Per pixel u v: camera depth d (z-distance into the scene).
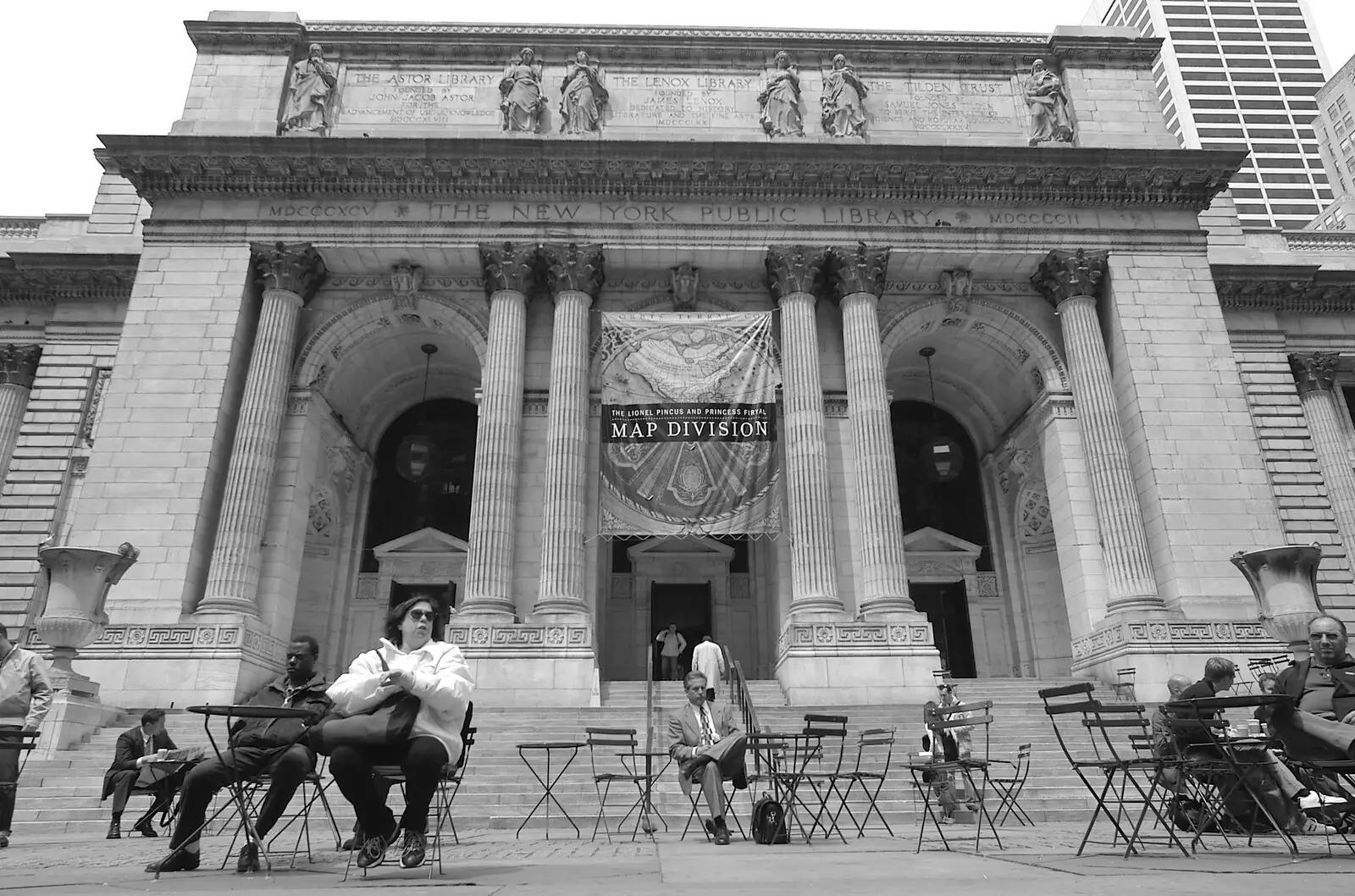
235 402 31.44
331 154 32.31
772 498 30.42
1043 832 13.70
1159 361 32.44
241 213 32.84
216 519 29.97
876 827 15.26
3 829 12.62
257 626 28.11
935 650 27.91
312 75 35.22
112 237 40.09
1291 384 38.47
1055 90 36.03
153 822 17.11
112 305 39.00
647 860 9.05
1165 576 30.06
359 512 39.44
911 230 33.50
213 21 35.75
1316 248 43.34
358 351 35.59
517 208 33.16
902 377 41.12
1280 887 5.64
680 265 33.62
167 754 15.20
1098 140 35.62
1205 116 154.38
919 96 36.69
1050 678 30.11
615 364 31.59
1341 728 8.57
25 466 36.06
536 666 27.34
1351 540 38.44
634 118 35.53
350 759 7.55
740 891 5.86
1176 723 9.98
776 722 23.50
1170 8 162.88
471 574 28.94
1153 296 33.34
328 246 32.56
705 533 29.92
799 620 28.34
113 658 26.53
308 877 7.55
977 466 42.72
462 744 8.62
